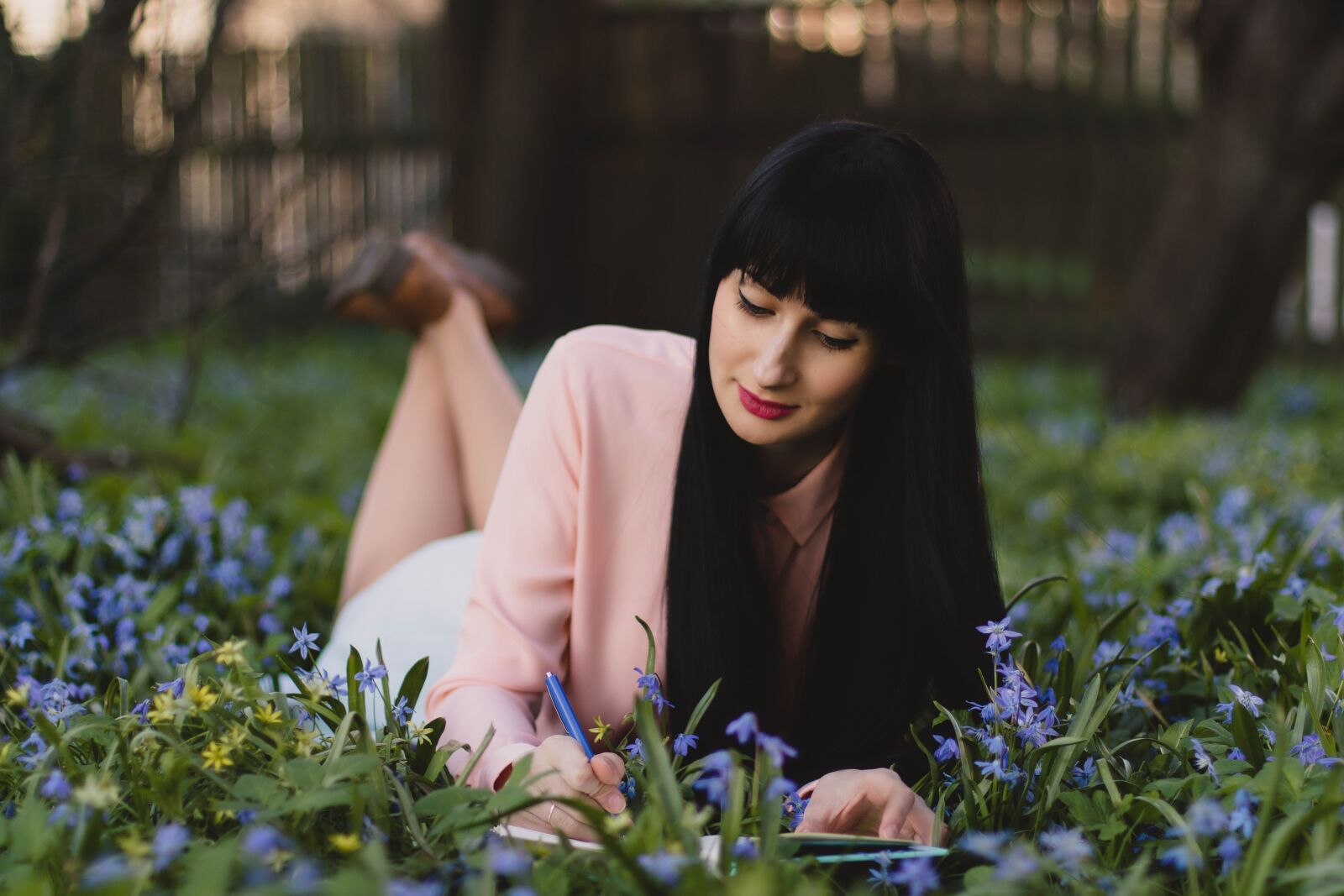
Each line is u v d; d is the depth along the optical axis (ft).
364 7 51.90
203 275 19.52
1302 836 5.03
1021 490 17.80
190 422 21.07
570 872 4.81
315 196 37.83
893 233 5.62
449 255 10.47
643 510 6.62
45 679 7.48
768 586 6.69
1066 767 5.62
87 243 19.25
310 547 10.84
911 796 5.52
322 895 4.22
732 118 36.63
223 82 37.27
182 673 5.85
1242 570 8.11
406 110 38.70
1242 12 23.63
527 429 6.77
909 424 6.14
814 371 5.83
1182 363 24.70
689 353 6.93
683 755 5.56
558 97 36.45
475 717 6.08
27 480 11.01
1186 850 4.68
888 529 6.40
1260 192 23.85
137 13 14.44
